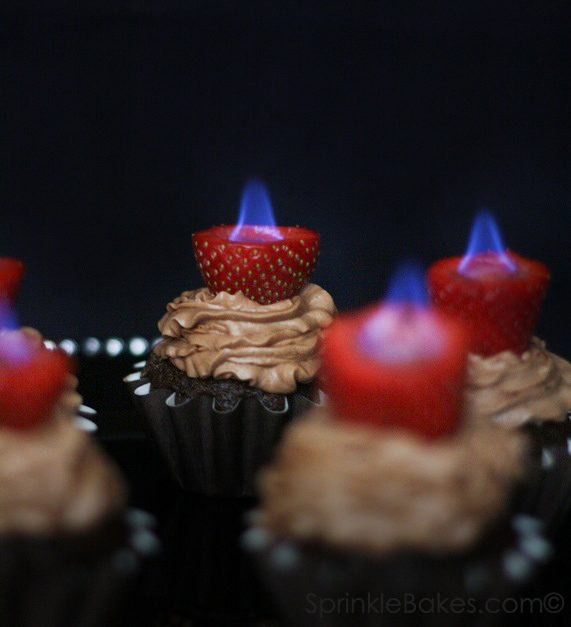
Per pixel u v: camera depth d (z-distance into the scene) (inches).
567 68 40.6
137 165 39.4
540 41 40.4
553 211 40.9
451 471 13.2
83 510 13.5
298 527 13.5
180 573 16.2
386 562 13.2
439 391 13.2
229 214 40.1
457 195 40.6
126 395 21.2
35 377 13.7
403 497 13.2
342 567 13.3
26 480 13.4
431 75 40.3
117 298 38.4
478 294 16.7
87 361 22.5
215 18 39.4
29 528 13.3
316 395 18.8
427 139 40.5
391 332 13.4
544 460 16.7
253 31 39.7
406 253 39.1
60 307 37.6
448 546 13.2
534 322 17.1
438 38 40.4
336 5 39.8
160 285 39.2
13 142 38.6
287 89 39.8
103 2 38.6
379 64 40.3
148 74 39.2
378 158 40.6
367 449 13.3
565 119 40.9
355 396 13.4
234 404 18.3
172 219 39.8
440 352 13.3
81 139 39.1
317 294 19.6
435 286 17.0
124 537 14.0
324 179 40.1
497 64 40.6
